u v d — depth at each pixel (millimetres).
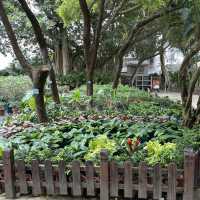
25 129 5402
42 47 6801
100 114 6832
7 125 5984
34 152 4027
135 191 3629
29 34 18000
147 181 3547
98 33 8211
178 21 9812
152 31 12758
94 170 3643
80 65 21062
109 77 18344
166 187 3494
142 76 27859
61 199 3713
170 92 24500
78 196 3717
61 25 18234
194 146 3893
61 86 15633
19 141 4602
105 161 3576
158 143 4129
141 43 18078
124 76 27562
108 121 5711
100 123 5609
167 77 24812
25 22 15625
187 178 3418
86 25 8039
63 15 9344
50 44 19906
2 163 3873
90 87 8688
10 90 13266
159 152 3738
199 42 6621
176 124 5484
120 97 9719
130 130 5012
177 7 8344
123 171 3592
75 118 6289
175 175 3447
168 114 7371
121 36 17641
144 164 3510
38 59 20750
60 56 20188
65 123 5691
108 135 5055
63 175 3697
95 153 3939
